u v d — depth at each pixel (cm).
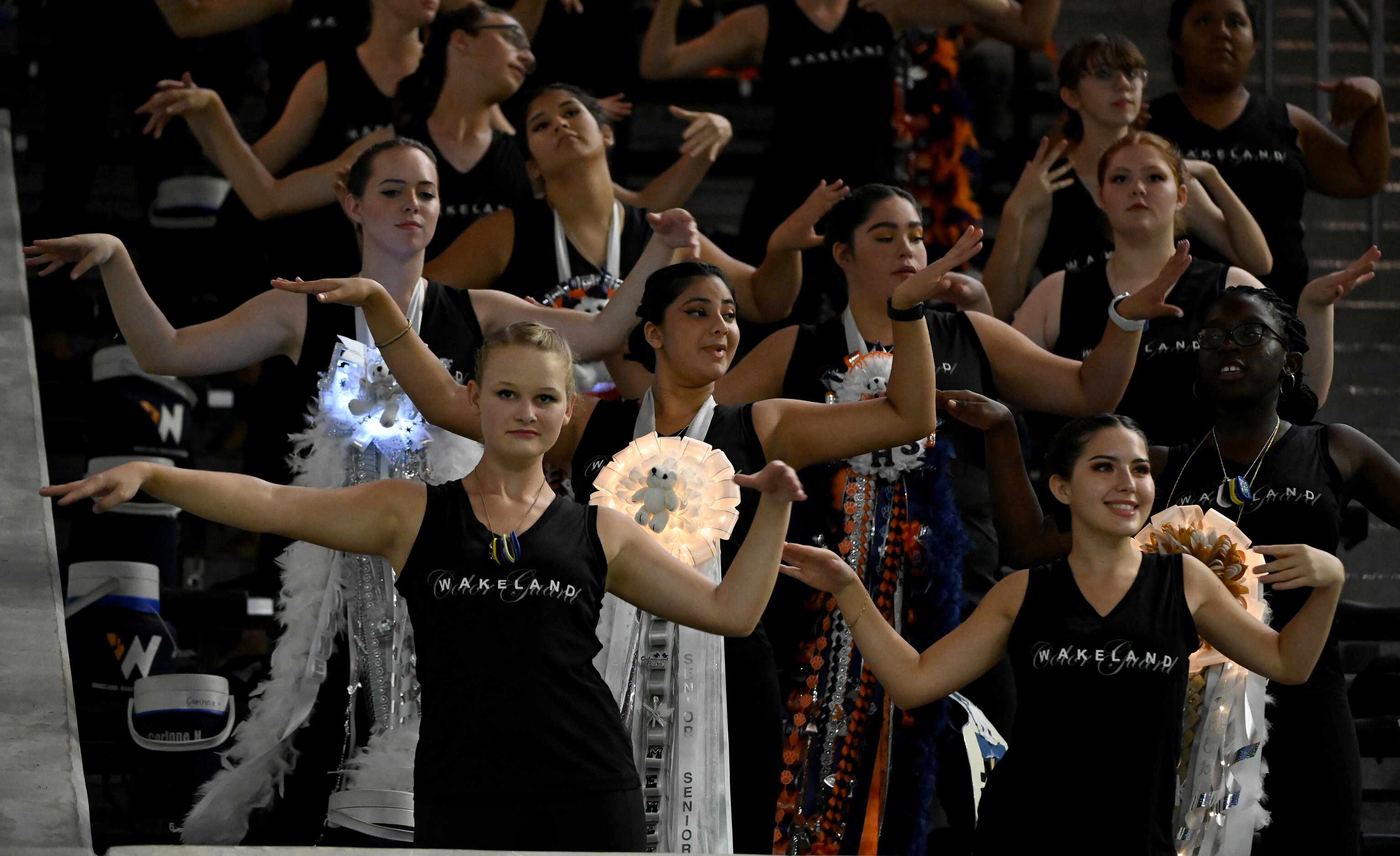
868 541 1670
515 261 2008
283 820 1523
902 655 1366
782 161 2492
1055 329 2003
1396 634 2061
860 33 2480
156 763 1731
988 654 1357
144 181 2703
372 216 1636
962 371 1752
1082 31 3447
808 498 1700
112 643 1838
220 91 2939
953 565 1662
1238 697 1444
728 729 1448
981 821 1336
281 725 1509
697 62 2625
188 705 1727
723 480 1404
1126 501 1340
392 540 1234
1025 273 2266
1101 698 1314
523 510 1237
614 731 1215
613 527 1238
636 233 2072
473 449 1605
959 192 2622
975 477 1784
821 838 1584
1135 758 1304
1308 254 3008
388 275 1645
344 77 2409
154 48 2662
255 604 2017
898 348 1491
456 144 2241
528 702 1188
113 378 2141
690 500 1395
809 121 2477
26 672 1205
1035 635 1337
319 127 2428
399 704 1512
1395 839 1844
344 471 1581
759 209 2506
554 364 1248
